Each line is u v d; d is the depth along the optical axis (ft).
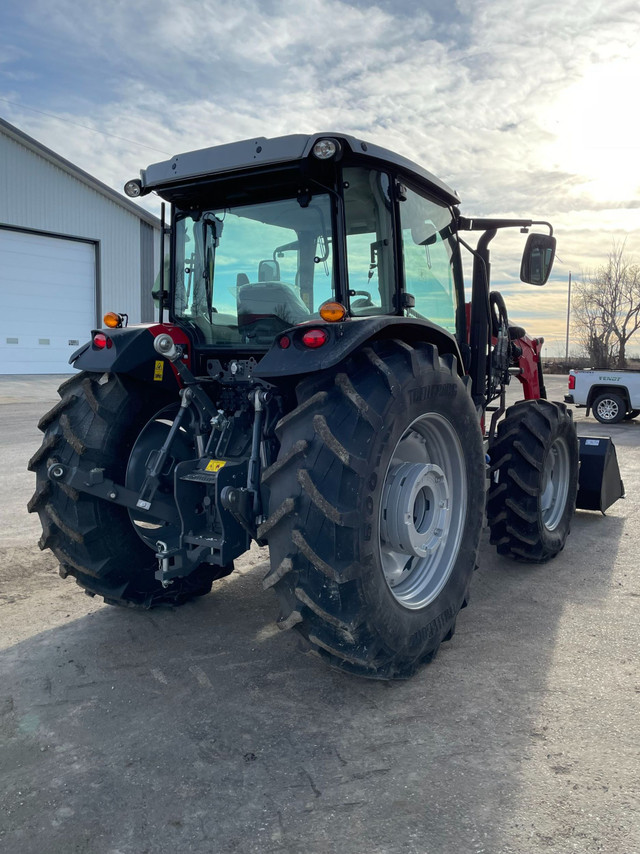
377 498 8.19
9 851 6.05
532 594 12.57
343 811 6.54
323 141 8.59
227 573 12.44
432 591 9.70
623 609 11.79
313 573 7.93
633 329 109.81
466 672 9.42
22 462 24.89
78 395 10.40
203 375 11.03
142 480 10.36
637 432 39.27
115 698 8.70
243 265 10.43
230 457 9.74
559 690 8.89
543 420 13.79
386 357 8.84
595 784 6.91
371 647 8.29
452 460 10.20
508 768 7.19
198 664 9.66
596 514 18.88
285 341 8.39
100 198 68.59
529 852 5.98
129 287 72.28
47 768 7.24
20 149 61.62
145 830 6.30
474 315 13.70
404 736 7.82
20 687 8.98
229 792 6.84
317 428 7.98
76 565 10.32
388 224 10.06
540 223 13.75
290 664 9.68
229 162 9.27
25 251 63.46
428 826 6.32
